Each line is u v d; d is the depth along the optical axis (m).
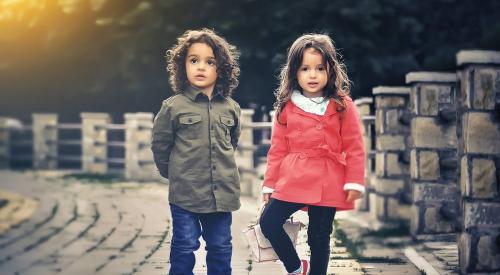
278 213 3.83
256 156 11.73
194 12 14.98
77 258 5.56
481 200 4.40
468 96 4.39
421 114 6.32
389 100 7.46
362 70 14.73
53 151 16.27
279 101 3.97
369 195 8.42
